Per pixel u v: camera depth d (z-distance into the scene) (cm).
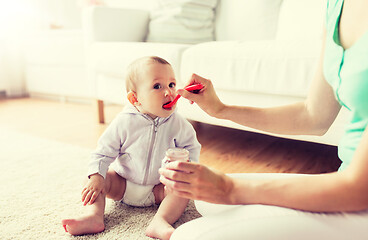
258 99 135
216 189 51
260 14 195
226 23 212
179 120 100
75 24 353
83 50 275
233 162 146
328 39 57
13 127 209
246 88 134
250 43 139
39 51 312
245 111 79
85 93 288
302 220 47
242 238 48
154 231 82
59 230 87
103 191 92
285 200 48
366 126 47
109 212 98
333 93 67
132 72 94
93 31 199
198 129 204
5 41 329
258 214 49
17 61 338
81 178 123
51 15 349
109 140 96
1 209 98
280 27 182
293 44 126
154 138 96
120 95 191
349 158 54
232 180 53
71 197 107
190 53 150
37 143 170
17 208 99
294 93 122
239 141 180
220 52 141
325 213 47
